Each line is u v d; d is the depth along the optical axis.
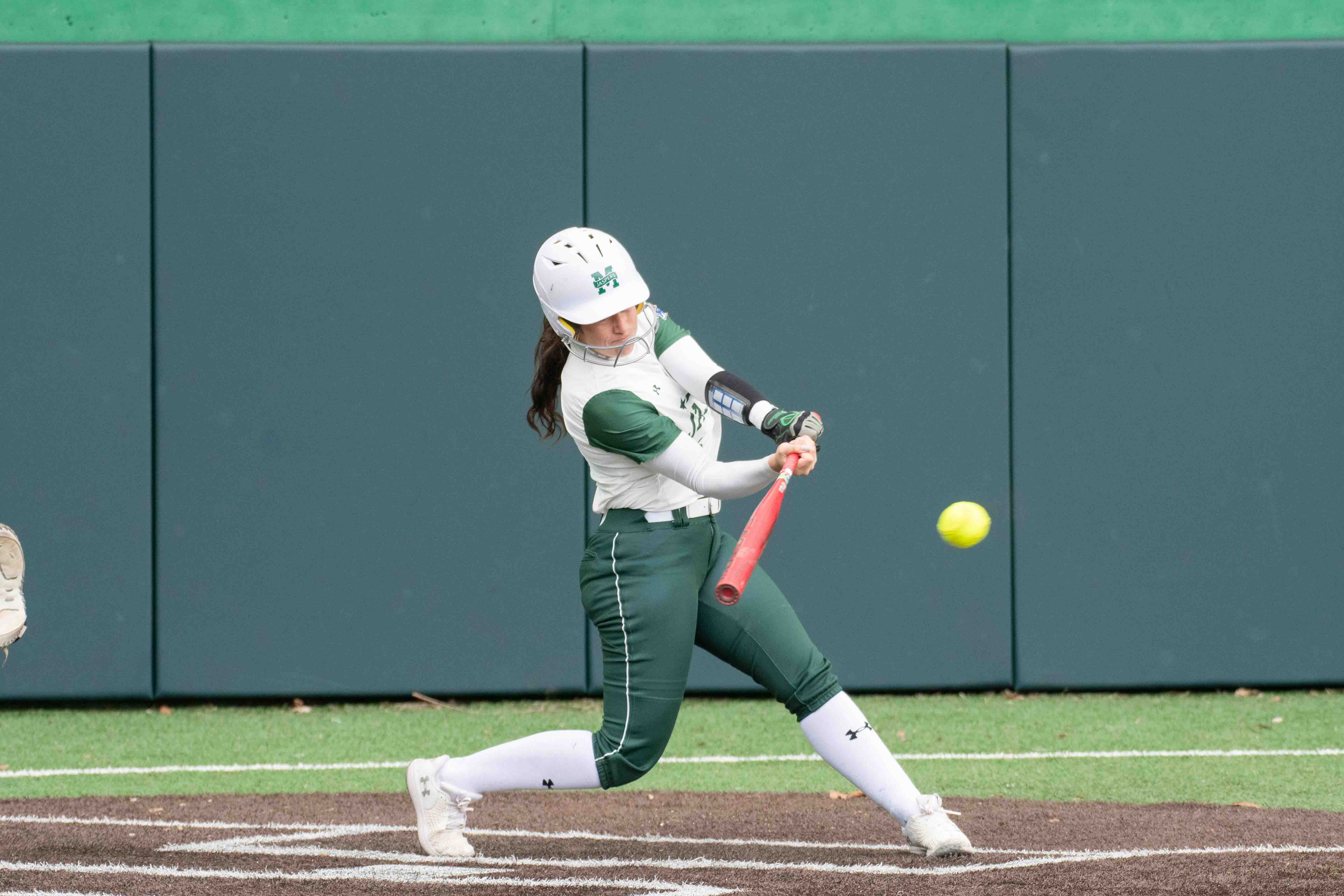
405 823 17.12
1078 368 26.45
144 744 23.28
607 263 13.62
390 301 26.11
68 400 25.77
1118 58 26.38
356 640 26.19
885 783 14.69
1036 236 26.44
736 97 26.25
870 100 26.33
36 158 25.69
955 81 26.36
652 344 14.27
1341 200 26.44
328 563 26.14
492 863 14.73
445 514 26.25
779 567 26.33
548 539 26.36
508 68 26.09
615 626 14.11
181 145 25.81
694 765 21.33
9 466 25.72
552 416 14.81
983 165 26.38
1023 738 23.09
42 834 16.36
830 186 26.30
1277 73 26.41
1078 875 13.80
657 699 14.08
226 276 25.92
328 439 26.11
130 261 25.80
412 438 26.19
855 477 26.39
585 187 26.22
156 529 25.98
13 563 14.53
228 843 15.84
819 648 26.38
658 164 26.20
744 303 26.28
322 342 26.05
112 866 14.48
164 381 25.91
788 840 16.08
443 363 26.17
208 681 26.05
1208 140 26.42
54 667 25.81
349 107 26.00
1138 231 26.45
